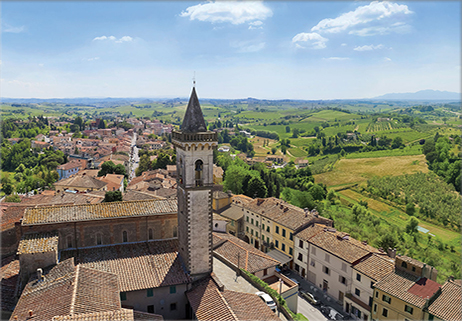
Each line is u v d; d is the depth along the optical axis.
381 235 93.94
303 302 60.88
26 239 43.00
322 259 64.62
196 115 44.28
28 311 32.72
